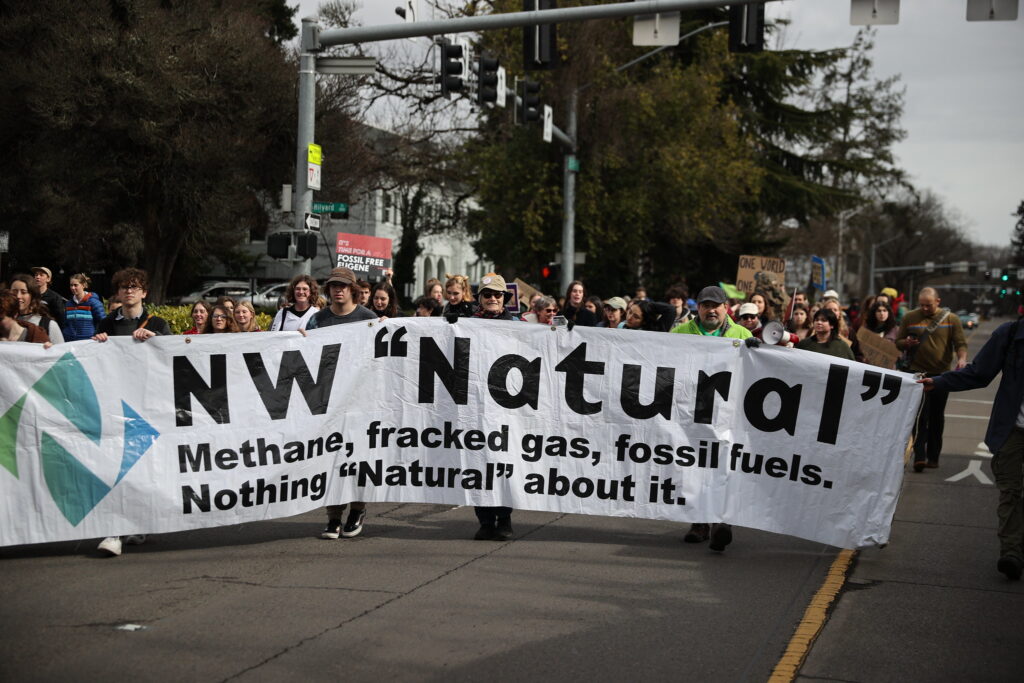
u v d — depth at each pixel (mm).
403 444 8211
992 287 108875
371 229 54719
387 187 39562
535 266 31688
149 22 26859
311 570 7059
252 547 7797
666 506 8039
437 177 38906
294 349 7941
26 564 7227
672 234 36438
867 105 54250
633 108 30188
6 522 7289
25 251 30594
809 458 7809
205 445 7707
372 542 8008
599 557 7555
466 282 11500
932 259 102750
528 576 6945
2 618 5891
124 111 26688
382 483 8195
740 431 7945
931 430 12156
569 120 24578
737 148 33469
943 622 6082
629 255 32844
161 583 6695
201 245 32062
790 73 43656
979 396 24375
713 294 8344
